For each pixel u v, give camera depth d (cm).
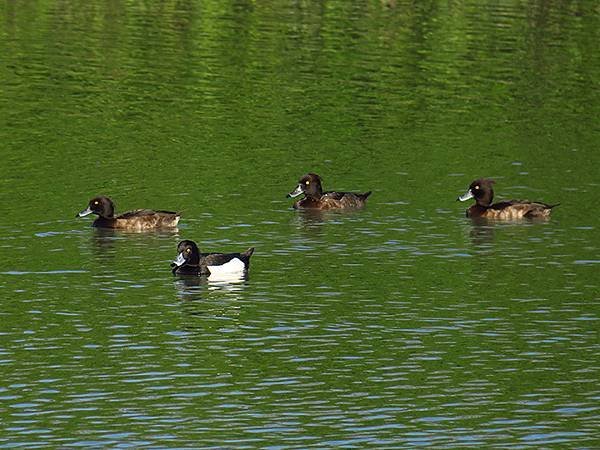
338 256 3562
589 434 2453
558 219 3966
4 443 2383
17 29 6419
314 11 6888
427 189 4281
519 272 3444
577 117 5275
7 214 3912
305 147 4769
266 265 3481
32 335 2933
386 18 6769
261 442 2398
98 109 5212
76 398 2589
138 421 2486
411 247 3662
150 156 4606
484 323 3052
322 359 2816
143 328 2992
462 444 2402
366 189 4272
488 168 4544
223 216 3941
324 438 2422
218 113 5200
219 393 2623
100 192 4166
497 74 5856
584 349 2895
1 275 3356
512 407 2577
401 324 3042
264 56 6044
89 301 3167
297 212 4003
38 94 5397
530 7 7006
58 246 3628
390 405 2580
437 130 5041
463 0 7125
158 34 6384
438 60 6038
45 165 4459
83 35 6341
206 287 3291
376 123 5122
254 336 2950
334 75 5775
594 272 3447
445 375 2736
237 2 7038
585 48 6288
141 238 3725
